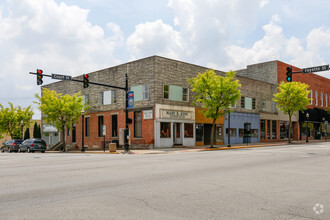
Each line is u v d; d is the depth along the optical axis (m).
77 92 42.50
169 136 32.09
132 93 27.17
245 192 7.43
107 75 37.28
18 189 8.04
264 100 45.88
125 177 9.92
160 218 5.29
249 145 35.91
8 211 5.82
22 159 19.28
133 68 33.56
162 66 31.67
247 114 42.16
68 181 9.25
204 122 35.78
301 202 6.41
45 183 8.94
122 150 30.52
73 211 5.75
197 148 30.42
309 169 11.94
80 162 15.73
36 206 6.18
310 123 55.91
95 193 7.43
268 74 49.69
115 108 35.88
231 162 14.84
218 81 30.17
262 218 5.27
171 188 7.97
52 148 44.25
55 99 37.19
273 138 47.06
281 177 9.82
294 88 41.59
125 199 6.73
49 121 38.62
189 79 31.81
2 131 50.38
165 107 31.48
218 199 6.69
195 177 9.84
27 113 51.06
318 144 37.81
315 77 58.34
